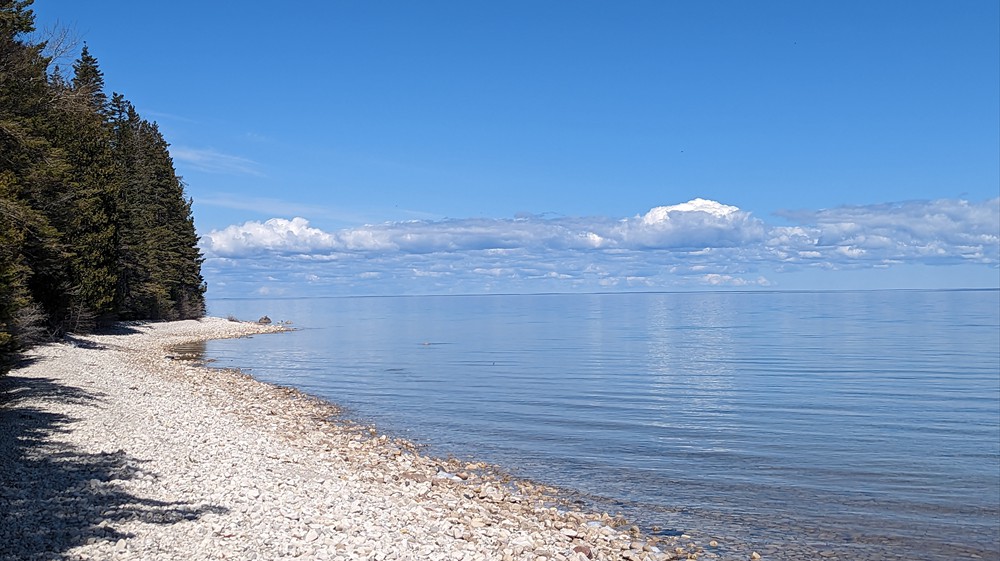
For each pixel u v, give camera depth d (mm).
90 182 50438
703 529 14977
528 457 21719
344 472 17203
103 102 64562
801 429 26703
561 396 35812
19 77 23047
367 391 37594
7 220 20172
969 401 33844
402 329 116250
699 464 20875
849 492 17938
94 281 51844
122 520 11289
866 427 27078
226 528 11203
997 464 20984
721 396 36031
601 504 16766
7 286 20734
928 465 20844
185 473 14953
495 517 14555
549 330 112375
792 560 13250
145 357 46469
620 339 87812
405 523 12656
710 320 149375
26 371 29812
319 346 73188
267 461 17359
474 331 110000
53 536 10305
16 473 13836
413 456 21172
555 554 12062
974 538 14609
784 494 17750
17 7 22953
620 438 24812
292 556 10070
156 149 79625
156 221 78625
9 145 22562
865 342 78125
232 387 35938
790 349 69250
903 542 14359
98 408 22531
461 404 33000
